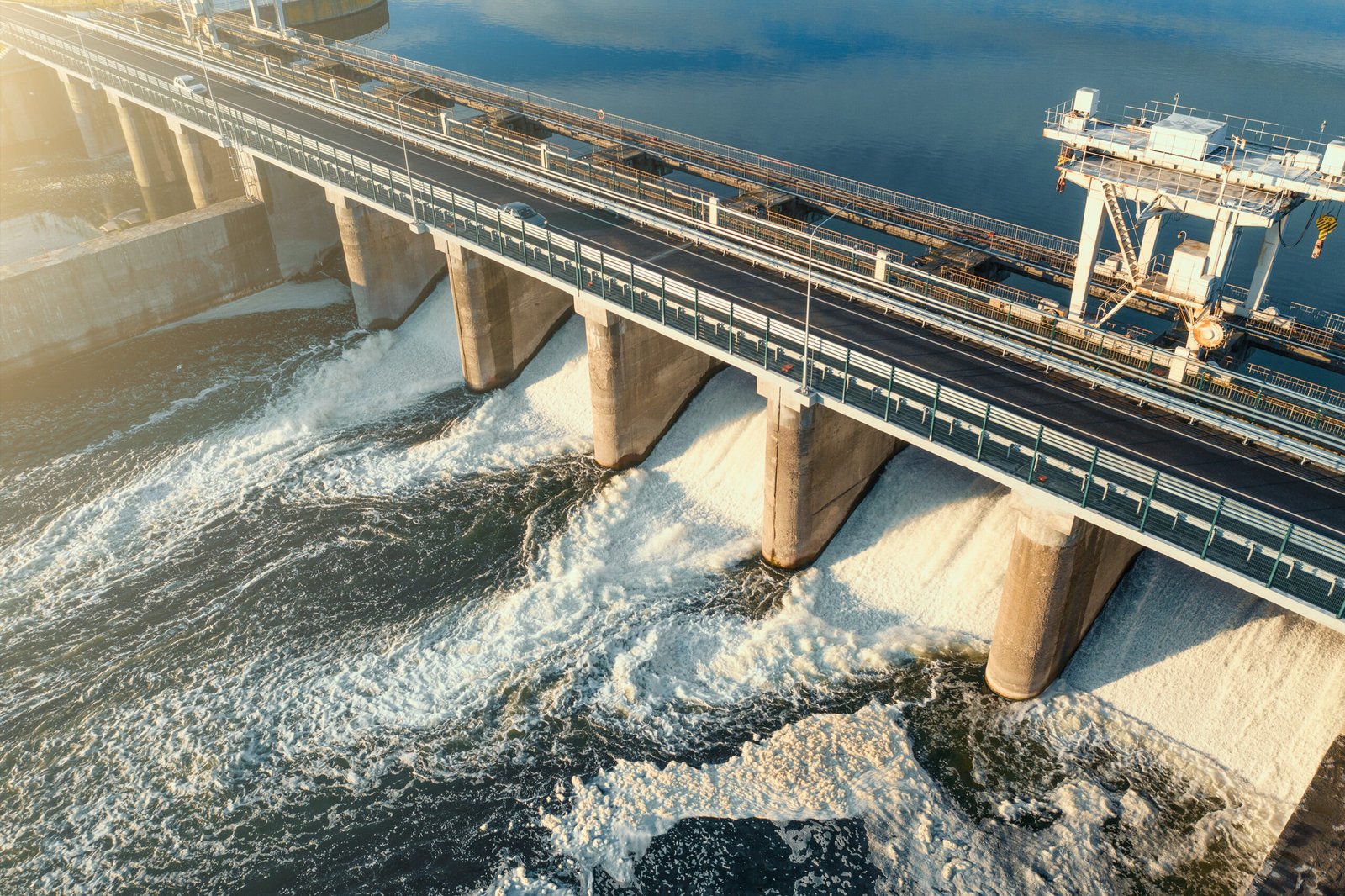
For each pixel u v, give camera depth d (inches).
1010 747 1685.5
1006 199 3294.8
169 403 2819.9
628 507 2343.8
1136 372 1717.5
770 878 1505.9
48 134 5083.7
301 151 2974.9
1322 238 1595.7
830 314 2033.7
